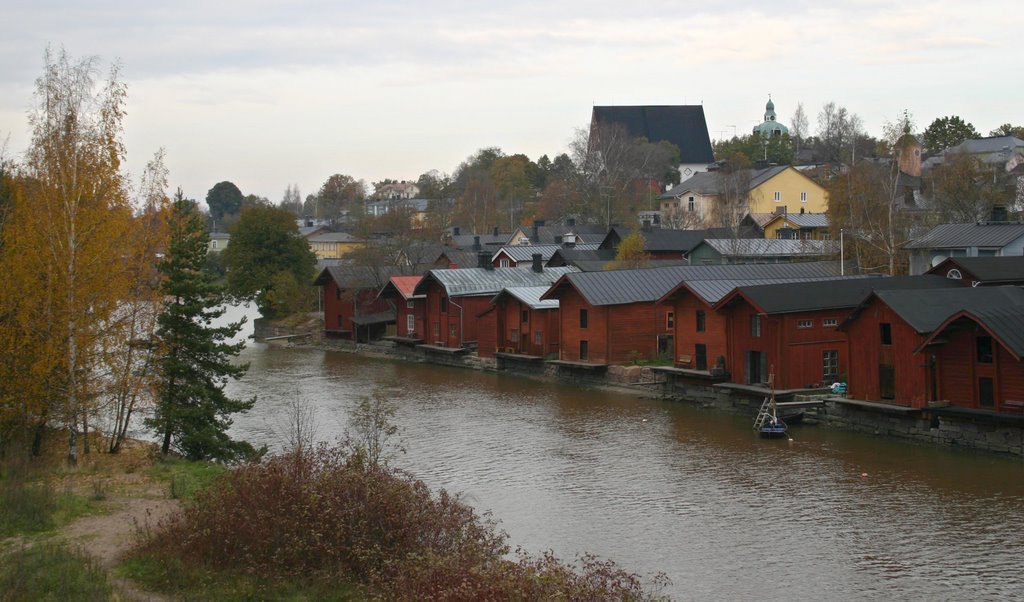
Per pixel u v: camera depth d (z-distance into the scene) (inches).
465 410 2164.1
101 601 803.4
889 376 1755.7
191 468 1390.3
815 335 2005.4
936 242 2775.6
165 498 1201.4
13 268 1311.5
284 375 2824.8
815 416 1889.8
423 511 957.8
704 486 1456.7
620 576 906.1
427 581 783.7
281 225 4276.6
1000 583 1037.2
